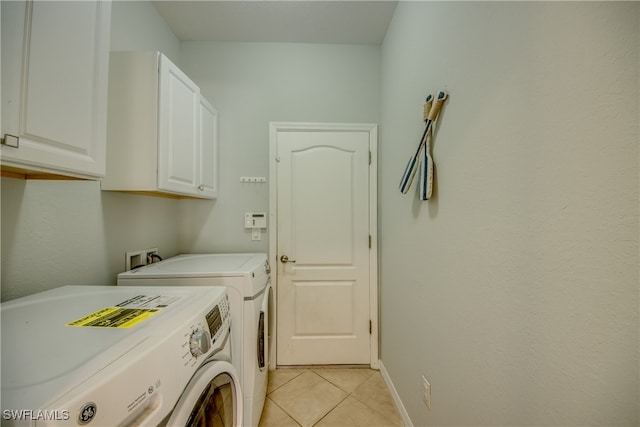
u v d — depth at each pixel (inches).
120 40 54.1
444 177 40.1
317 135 80.4
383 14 68.7
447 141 39.3
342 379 72.5
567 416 20.6
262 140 80.3
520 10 25.4
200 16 69.9
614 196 17.5
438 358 41.9
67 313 28.8
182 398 24.9
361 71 81.0
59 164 27.0
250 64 80.2
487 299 30.1
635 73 16.4
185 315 28.5
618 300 17.3
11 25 22.9
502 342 27.7
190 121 59.2
